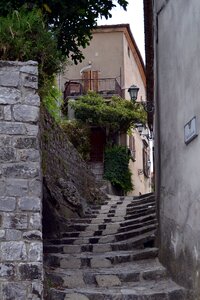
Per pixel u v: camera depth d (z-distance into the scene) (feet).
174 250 19.24
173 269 19.20
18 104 15.37
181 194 18.51
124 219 32.50
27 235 14.62
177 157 19.44
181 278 17.99
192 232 16.75
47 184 28.58
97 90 69.46
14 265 14.39
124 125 64.49
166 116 22.04
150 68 31.53
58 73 19.65
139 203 38.63
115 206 38.70
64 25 22.86
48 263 21.54
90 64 71.31
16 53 16.29
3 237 14.53
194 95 16.79
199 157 16.16
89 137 64.18
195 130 16.44
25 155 15.10
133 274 19.85
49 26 21.08
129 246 24.41
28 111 15.35
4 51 16.16
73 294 17.78
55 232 27.45
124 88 68.69
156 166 26.61
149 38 29.45
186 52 17.94
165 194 21.84
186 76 17.95
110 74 71.31
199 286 15.72
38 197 14.92
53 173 31.40
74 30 23.09
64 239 26.13
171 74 20.77
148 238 24.47
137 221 29.60
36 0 20.95
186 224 17.61
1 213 14.67
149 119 40.19
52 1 21.26
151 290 18.39
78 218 32.78
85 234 28.17
